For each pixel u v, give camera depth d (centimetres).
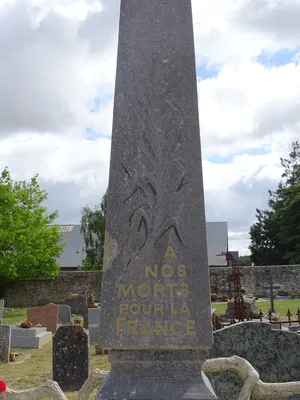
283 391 408
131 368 341
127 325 343
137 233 354
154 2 384
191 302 344
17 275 3134
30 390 398
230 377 531
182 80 372
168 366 339
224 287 3362
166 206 356
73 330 937
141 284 348
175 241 352
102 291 351
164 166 361
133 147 365
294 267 3394
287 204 4750
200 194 357
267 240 5038
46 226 3294
